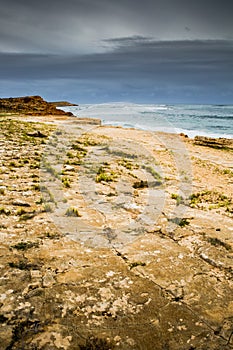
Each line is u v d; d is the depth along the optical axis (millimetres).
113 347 3262
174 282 4543
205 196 10469
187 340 3422
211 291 4367
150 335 3461
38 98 78625
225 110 146125
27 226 6180
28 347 3164
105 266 4883
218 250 5633
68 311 3754
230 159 22906
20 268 4605
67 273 4590
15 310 3689
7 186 8945
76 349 3193
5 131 23375
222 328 3631
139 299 4090
